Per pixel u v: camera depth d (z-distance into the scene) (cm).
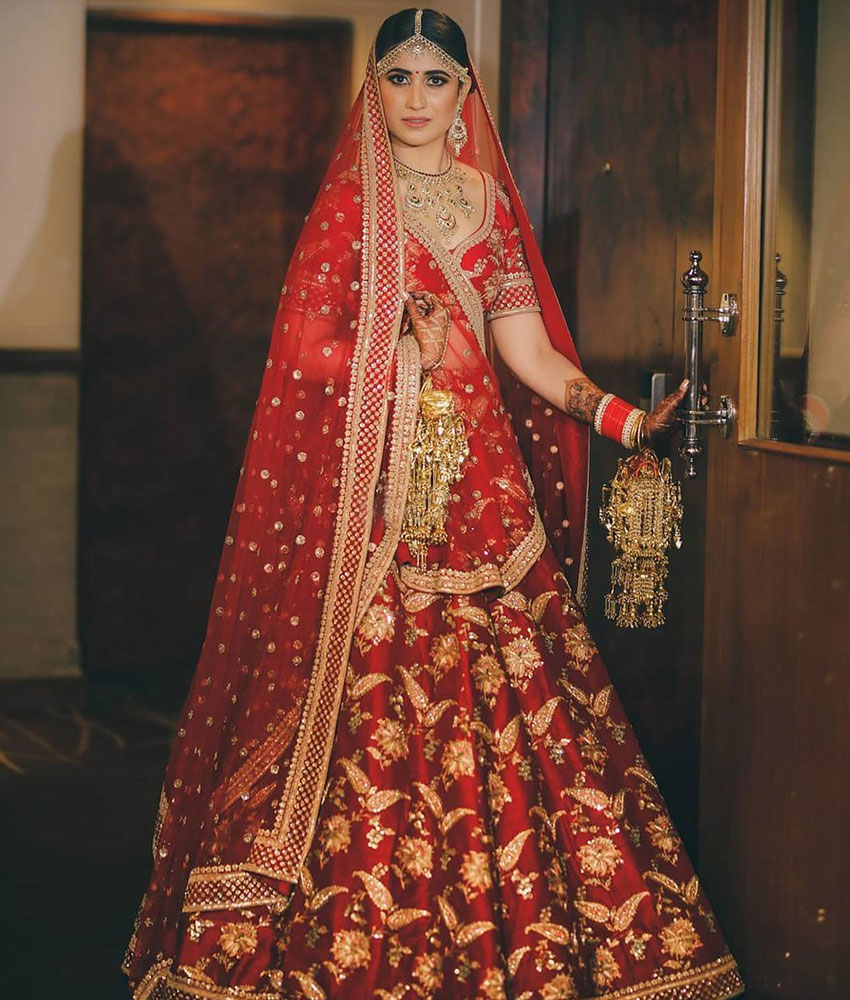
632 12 321
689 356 262
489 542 257
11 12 494
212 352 564
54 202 505
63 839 361
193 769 266
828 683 233
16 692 509
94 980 275
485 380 264
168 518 569
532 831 239
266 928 239
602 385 342
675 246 300
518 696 251
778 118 247
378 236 255
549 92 374
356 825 238
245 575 263
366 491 252
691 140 293
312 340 256
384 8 558
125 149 550
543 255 379
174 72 550
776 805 250
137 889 325
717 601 270
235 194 560
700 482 291
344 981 230
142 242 555
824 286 237
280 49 556
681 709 306
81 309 520
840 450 231
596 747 254
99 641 567
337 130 563
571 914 241
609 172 336
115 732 478
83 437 557
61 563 513
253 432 264
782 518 246
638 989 239
